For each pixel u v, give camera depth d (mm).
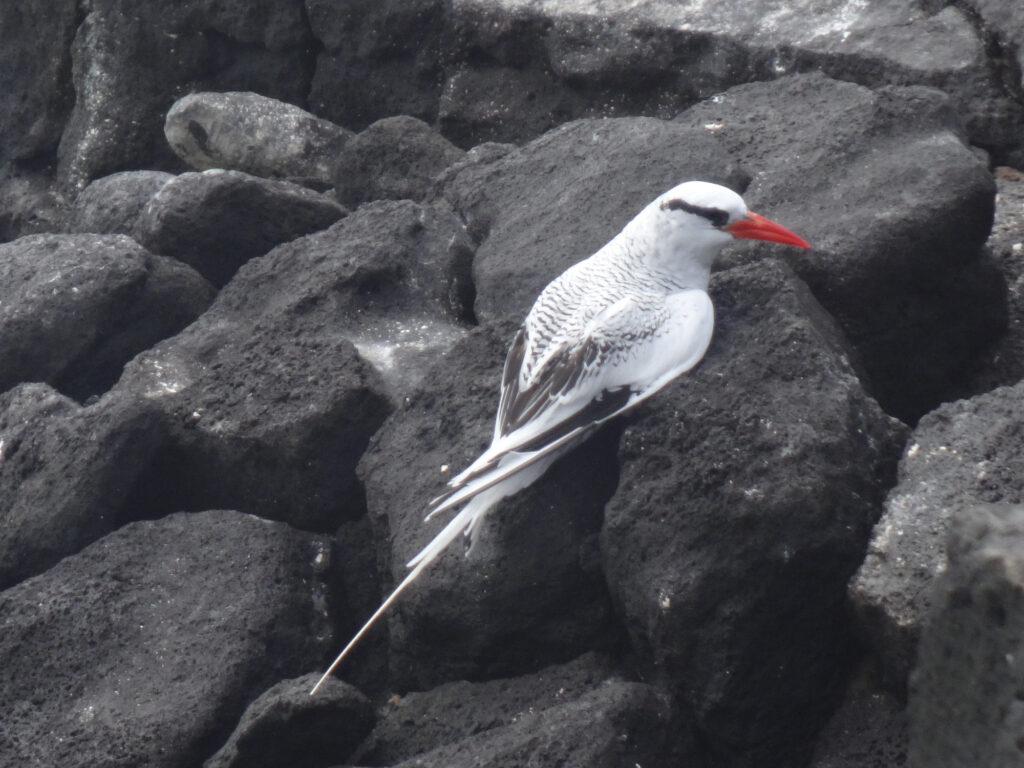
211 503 12234
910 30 14938
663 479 9422
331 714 9562
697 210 10023
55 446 12086
